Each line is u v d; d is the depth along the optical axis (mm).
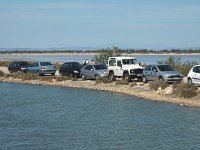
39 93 35688
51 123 21031
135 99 30297
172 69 35562
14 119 22328
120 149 15461
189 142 16438
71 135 18031
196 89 29859
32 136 17922
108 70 40938
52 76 49156
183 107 25781
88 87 39531
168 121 21016
